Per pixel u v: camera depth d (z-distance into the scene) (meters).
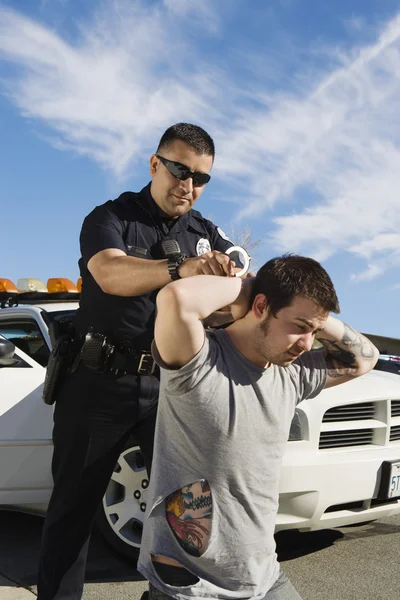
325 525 3.73
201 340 1.73
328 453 3.69
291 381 1.92
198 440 1.77
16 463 3.98
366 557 4.02
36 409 4.02
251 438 1.79
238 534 1.80
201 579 1.80
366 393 3.85
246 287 1.81
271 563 1.89
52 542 2.78
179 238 2.98
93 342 2.77
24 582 3.51
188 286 1.72
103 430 2.80
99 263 2.64
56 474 2.83
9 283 5.04
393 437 3.98
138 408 2.80
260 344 1.78
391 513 3.99
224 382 1.76
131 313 2.79
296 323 1.74
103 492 2.82
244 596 1.81
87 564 3.80
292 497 3.59
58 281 4.94
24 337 4.62
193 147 2.81
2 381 4.11
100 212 2.84
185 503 1.80
